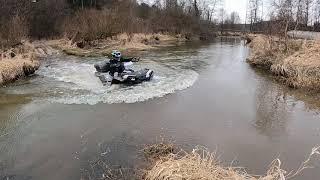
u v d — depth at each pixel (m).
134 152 8.50
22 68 17.31
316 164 8.17
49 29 38.34
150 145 8.88
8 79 15.70
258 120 11.30
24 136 9.42
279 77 17.80
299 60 17.62
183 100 13.24
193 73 18.91
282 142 9.52
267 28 26.61
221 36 66.56
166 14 54.56
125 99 12.98
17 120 10.62
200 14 66.44
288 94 14.75
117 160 8.08
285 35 21.16
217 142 9.37
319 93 14.78
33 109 11.66
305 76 16.06
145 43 36.31
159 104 12.55
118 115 11.17
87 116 11.02
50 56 25.97
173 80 16.67
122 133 9.71
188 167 7.02
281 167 8.03
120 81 15.05
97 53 27.70
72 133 9.63
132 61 18.55
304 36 26.17
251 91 15.18
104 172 7.51
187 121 10.89
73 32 34.28
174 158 7.98
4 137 9.36
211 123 10.82
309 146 9.26
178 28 52.97
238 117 11.51
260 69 21.09
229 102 13.30
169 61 23.64
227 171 7.01
